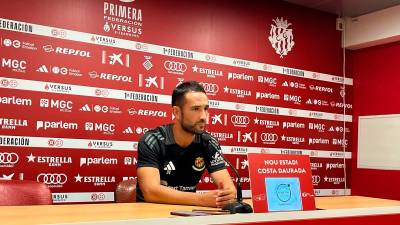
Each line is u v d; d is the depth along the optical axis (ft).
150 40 11.28
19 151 9.47
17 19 9.54
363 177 14.55
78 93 10.21
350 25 14.71
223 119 12.35
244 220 4.67
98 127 10.44
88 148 10.30
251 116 12.87
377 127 14.19
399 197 13.39
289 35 13.78
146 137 7.76
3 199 6.79
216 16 12.43
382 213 6.02
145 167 7.39
